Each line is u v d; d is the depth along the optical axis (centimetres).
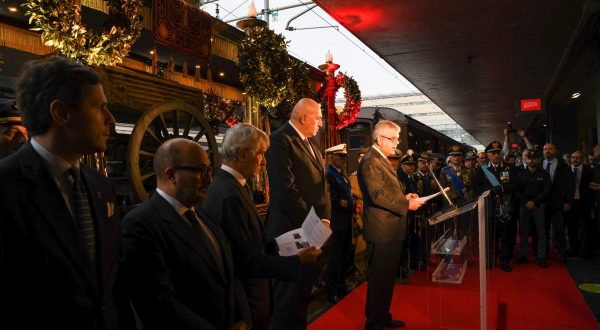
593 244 690
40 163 126
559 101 1727
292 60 602
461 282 346
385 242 362
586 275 577
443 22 823
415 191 630
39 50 358
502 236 611
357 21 816
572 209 698
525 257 657
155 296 165
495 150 633
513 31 878
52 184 126
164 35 415
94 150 137
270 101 532
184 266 175
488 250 335
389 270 364
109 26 318
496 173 630
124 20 321
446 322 337
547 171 647
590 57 1077
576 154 694
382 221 363
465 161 704
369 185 361
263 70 512
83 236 133
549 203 645
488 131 3067
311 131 339
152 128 392
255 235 224
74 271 124
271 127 704
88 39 301
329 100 727
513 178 628
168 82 406
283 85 538
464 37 917
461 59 1102
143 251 167
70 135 131
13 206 117
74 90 130
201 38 464
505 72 1249
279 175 318
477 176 645
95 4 343
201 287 177
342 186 502
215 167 437
